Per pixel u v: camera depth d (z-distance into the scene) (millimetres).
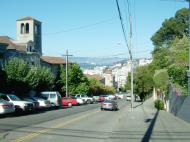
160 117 33312
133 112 41875
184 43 55750
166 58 61188
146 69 89000
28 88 49469
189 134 19688
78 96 73312
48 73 58500
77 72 79000
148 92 93750
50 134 18891
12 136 17562
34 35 86812
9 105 29781
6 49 60938
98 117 33344
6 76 45500
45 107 43812
